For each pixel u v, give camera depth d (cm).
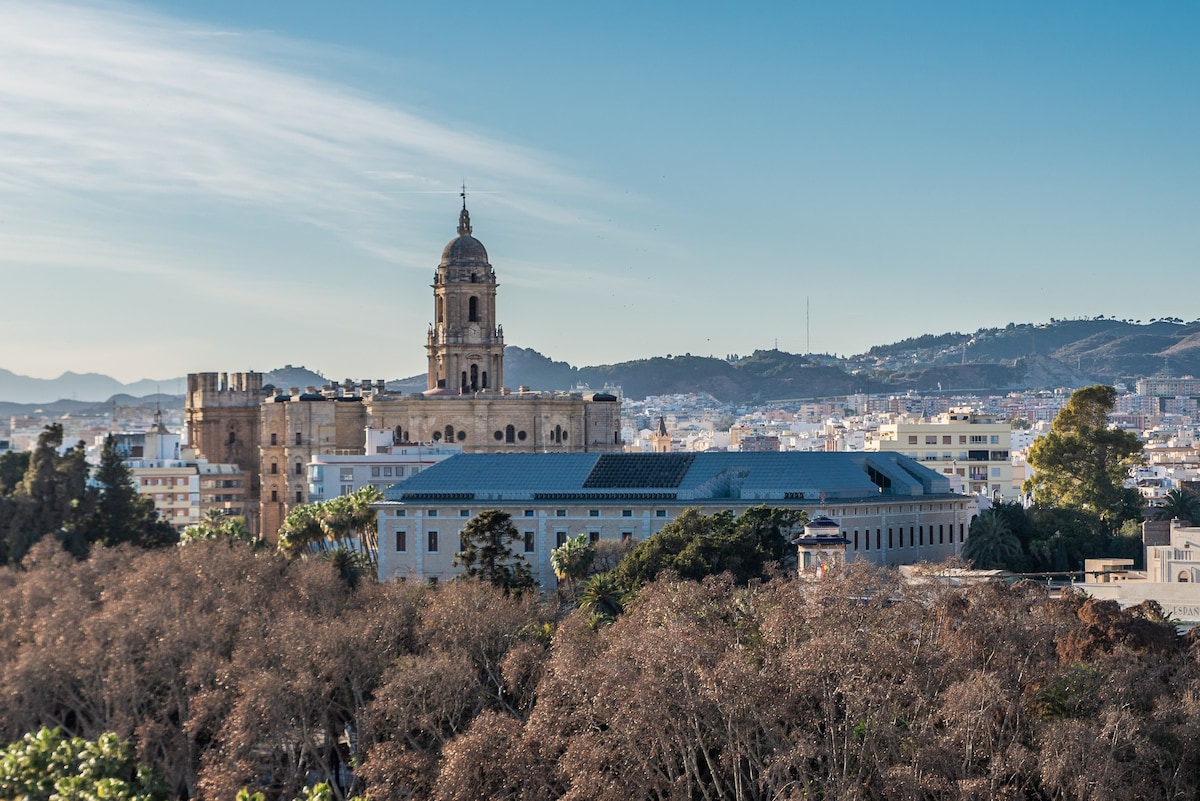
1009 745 17575
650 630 19562
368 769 19775
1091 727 17188
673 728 18162
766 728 17688
